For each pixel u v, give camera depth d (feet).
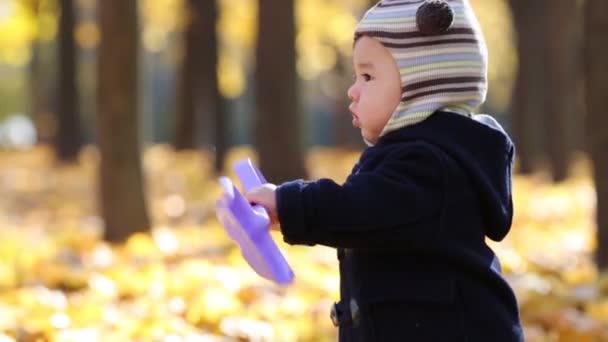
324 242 25.38
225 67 249.75
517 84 181.37
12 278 62.95
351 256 27.02
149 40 259.80
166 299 56.34
